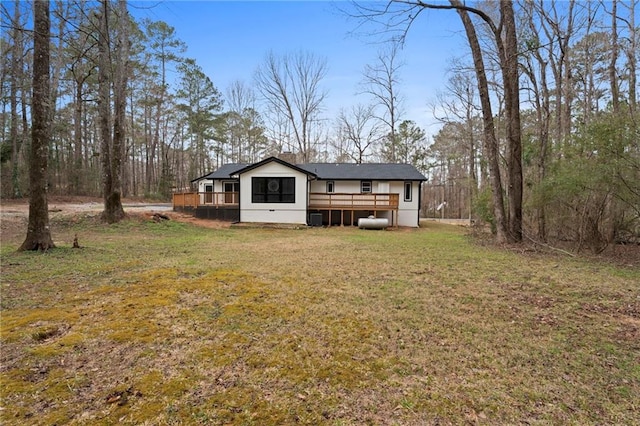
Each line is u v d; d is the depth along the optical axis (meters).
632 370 2.89
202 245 9.50
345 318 3.98
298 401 2.35
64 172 25.98
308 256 8.06
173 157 39.66
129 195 33.44
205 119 31.31
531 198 10.73
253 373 2.71
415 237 12.67
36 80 7.13
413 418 2.20
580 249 9.30
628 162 7.65
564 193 9.23
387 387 2.56
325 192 18.80
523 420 2.21
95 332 3.38
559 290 5.39
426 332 3.63
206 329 3.55
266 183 16.34
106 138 12.66
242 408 2.25
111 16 12.76
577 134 9.48
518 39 11.74
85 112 27.67
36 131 7.20
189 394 2.39
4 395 2.30
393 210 17.69
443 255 8.54
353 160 30.62
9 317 3.71
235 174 16.47
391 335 3.53
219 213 16.81
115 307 4.11
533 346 3.34
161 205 24.72
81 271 5.83
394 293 5.08
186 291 4.86
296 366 2.83
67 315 3.80
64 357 2.87
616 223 8.88
